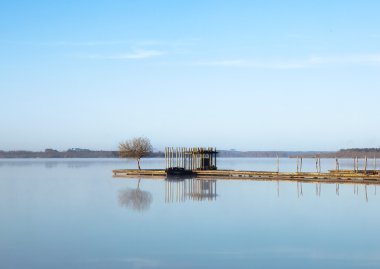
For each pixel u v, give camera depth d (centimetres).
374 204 3928
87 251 2283
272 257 2150
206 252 2247
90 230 2797
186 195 4659
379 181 6494
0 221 3134
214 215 3334
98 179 7344
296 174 7156
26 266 2030
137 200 4256
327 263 2045
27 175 8706
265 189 5306
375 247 2331
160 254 2214
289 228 2836
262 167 13925
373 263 2042
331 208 3681
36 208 3762
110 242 2475
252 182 6438
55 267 2016
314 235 2627
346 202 4062
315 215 3331
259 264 2034
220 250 2286
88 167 13675
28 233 2723
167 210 3584
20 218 3259
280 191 5059
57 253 2250
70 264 2059
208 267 1997
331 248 2314
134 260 2114
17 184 6312
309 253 2219
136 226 2917
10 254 2234
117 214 3403
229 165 16288
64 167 13600
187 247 2347
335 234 2650
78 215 3372
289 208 3691
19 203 4091
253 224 2964
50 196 4666
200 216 3288
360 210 3572
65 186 5916
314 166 15075
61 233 2719
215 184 6091
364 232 2706
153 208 3706
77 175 8662
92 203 4053
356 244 2400
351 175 6794
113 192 5028
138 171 8575
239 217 3241
